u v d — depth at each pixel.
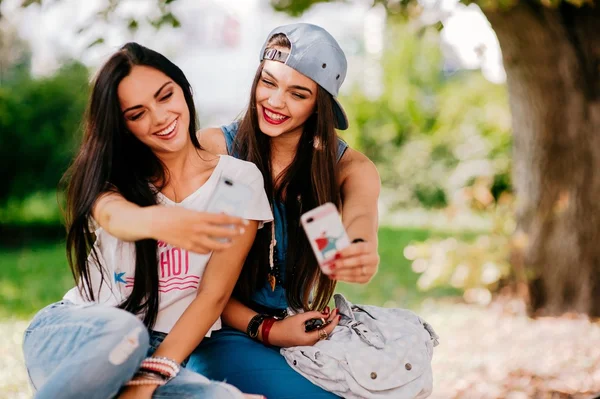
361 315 2.78
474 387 4.54
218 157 2.67
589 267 6.40
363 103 13.99
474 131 12.58
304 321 2.70
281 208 2.89
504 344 5.59
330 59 2.78
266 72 2.79
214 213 2.20
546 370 4.82
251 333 2.76
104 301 2.56
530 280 6.58
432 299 7.37
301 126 2.92
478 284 6.90
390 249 10.00
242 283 2.85
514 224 6.87
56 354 2.25
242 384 2.59
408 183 13.70
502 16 5.91
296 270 2.88
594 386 4.45
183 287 2.54
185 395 2.29
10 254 9.77
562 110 6.27
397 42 14.67
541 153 6.39
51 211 11.29
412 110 13.89
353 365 2.53
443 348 5.55
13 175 11.26
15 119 11.06
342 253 2.36
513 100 6.51
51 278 8.19
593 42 6.06
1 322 6.14
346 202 2.82
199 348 2.73
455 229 11.42
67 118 11.27
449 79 14.73
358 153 3.03
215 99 17.75
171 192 2.59
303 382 2.56
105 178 2.46
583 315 6.32
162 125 2.46
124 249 2.53
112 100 2.42
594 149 6.23
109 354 2.14
